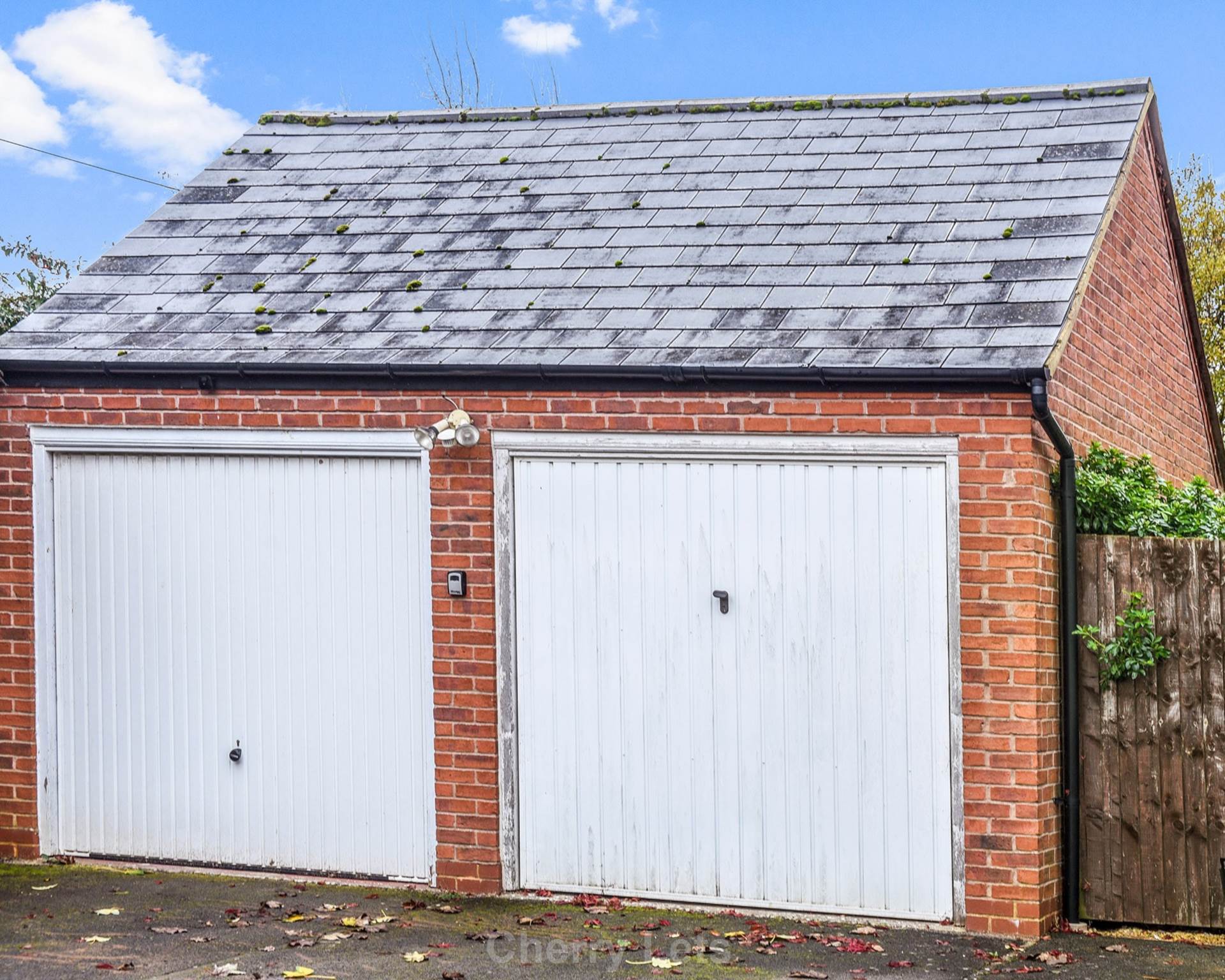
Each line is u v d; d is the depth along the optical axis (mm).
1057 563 7727
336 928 7445
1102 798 7652
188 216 10695
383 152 11484
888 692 7668
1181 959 6980
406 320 8820
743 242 9109
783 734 7855
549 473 8227
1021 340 7484
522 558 8273
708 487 7984
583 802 8188
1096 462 8352
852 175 9820
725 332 8117
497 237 9734
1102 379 9383
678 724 8031
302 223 10367
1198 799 7512
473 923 7602
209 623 8852
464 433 8117
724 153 10539
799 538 7828
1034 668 7355
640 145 10969
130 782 8977
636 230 9516
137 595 8969
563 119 11766
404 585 8523
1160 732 7574
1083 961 6918
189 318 9219
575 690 8195
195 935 7250
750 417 7824
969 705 7465
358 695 8609
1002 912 7387
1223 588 7484
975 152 9891
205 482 8852
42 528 9016
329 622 8656
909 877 7617
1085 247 8250
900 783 7641
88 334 9156
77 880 8484
